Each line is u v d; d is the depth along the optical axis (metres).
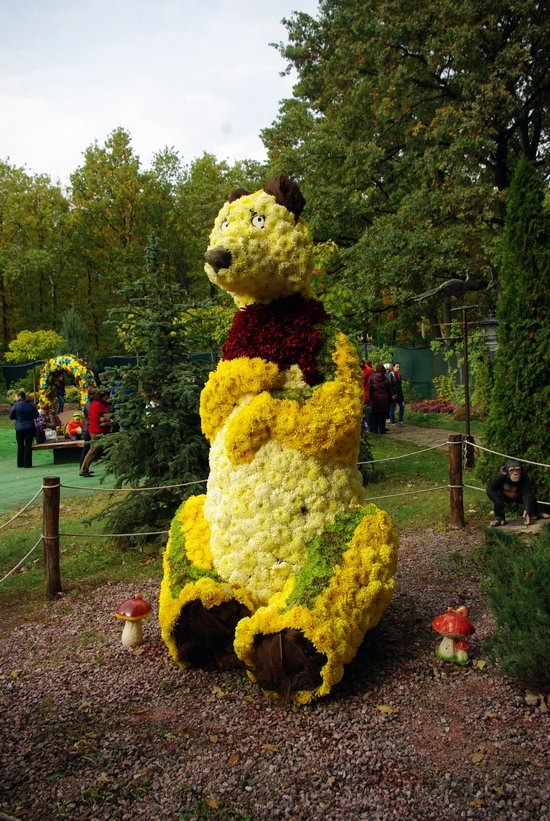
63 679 3.88
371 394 14.18
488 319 16.16
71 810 2.70
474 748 3.01
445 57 18.22
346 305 11.25
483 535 6.38
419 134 18.52
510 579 3.92
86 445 11.47
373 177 20.36
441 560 5.72
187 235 38.34
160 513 6.60
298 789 2.77
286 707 3.38
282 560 3.51
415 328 29.42
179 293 6.82
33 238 37.84
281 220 3.59
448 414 17.69
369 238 17.56
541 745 3.01
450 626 3.74
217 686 3.66
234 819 2.60
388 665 3.81
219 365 3.78
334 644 3.20
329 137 19.30
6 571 6.25
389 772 2.85
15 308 38.50
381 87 18.56
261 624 3.28
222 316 11.98
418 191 17.22
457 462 6.68
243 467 3.53
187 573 3.67
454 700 3.43
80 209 37.53
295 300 3.76
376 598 3.41
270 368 3.59
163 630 3.73
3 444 16.53
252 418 3.47
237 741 3.13
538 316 6.36
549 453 6.34
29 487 10.70
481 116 16.59
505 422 6.63
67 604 5.22
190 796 2.75
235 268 3.52
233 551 3.57
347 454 3.61
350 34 19.22
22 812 2.69
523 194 6.39
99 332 38.31
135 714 3.43
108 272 35.59
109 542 6.94
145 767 2.96
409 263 16.53
